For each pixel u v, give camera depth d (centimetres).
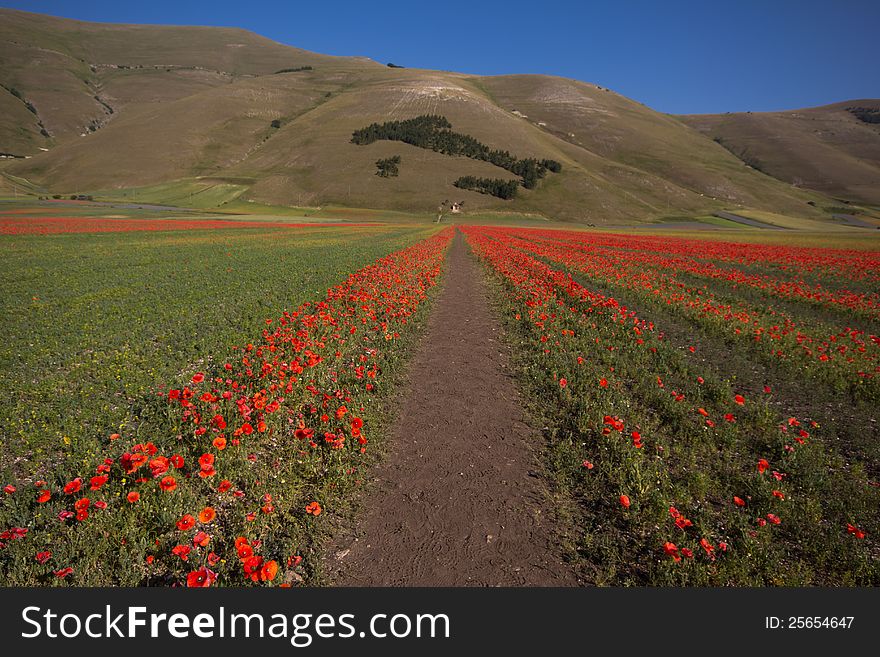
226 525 483
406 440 672
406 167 15725
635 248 3938
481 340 1213
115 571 420
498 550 461
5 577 405
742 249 3788
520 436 688
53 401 760
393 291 1545
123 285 1894
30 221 5997
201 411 671
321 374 838
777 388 892
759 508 519
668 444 659
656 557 455
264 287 1856
